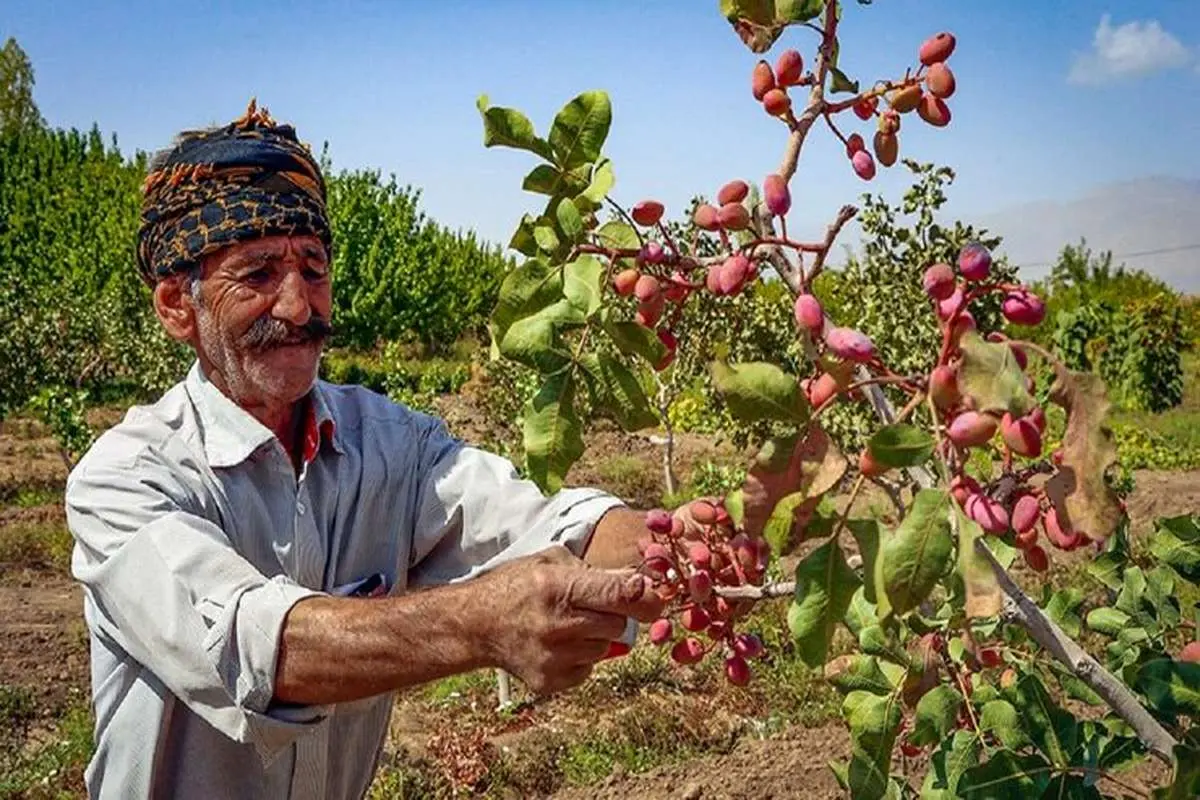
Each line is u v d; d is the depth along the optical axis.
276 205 2.12
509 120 1.59
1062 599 2.49
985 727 1.96
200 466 2.17
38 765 6.54
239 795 2.17
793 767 6.15
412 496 2.43
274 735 1.80
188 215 2.14
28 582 10.62
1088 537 1.24
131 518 2.02
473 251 41.66
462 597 1.65
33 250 43.41
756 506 1.29
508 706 7.20
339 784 2.36
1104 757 1.92
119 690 2.11
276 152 2.16
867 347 1.26
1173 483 16.17
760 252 1.48
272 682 1.76
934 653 2.07
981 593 1.20
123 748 2.12
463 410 18.39
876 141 1.56
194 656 1.82
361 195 37.97
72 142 47.00
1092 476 1.21
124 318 20.83
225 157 2.13
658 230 1.67
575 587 1.58
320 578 2.29
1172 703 1.75
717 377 1.28
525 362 1.53
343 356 37.81
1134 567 2.41
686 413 19.81
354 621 1.73
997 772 1.84
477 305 40.56
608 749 6.61
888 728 2.01
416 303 37.97
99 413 20.77
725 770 6.20
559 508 2.30
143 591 1.89
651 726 6.74
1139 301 27.92
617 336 1.54
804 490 1.28
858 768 2.01
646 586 1.58
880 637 2.02
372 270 37.44
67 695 7.69
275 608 1.78
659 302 1.52
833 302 7.81
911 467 1.27
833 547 1.31
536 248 1.63
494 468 2.40
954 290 1.25
